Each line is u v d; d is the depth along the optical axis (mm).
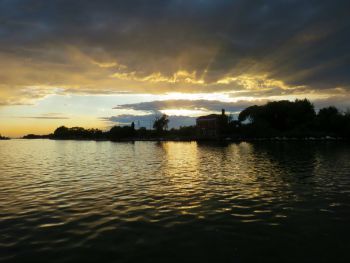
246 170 36188
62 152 85688
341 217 16781
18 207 19594
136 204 20109
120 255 12055
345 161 43594
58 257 11875
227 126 148250
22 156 70250
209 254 12133
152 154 67312
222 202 20391
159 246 12945
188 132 177125
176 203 20266
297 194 22516
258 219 16594
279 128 134625
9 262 11438
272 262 11414
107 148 102562
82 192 24312
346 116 114062
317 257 11766
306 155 54406
